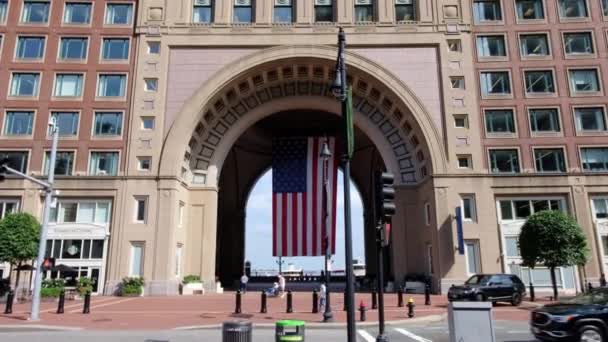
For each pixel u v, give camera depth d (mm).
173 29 37656
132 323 18656
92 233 34312
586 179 34656
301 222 41375
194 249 36688
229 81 36750
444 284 32656
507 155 35594
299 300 28297
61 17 38125
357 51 37250
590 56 37031
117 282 32906
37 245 29078
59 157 35594
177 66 37125
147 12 38094
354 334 9977
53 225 34438
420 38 37250
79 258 34000
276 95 40531
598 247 33625
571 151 35281
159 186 34594
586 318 11938
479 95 36469
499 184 34719
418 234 37281
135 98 36344
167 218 33969
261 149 53469
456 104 36125
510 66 36938
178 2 38344
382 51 37250
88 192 34625
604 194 34688
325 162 32188
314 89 40406
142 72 36906
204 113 36969
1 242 28000
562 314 12141
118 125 36219
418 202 37844
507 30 37750
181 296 31641
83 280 30469
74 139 35688
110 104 36406
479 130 35688
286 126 50875
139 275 33281
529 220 28922
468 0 38188
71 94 36656
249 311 22578
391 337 15312
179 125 35781
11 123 35969
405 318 19812
